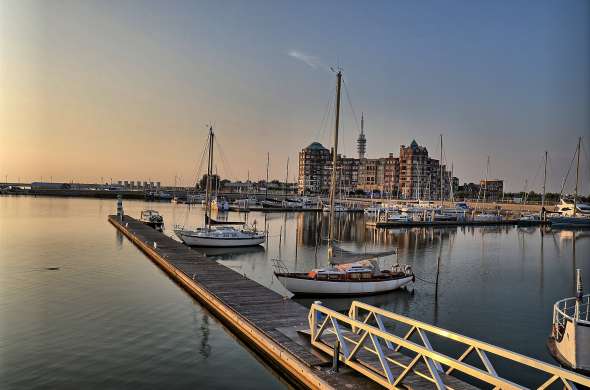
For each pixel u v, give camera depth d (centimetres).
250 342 1989
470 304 3009
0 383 1573
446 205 14100
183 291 2991
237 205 14988
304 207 14938
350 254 3403
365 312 2741
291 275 3036
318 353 1673
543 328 2494
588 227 10225
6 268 3634
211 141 5875
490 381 1089
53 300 2666
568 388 1036
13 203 13850
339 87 3509
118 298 2756
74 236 5862
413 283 3622
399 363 1391
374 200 16712
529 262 5016
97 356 1836
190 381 1647
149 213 8338
